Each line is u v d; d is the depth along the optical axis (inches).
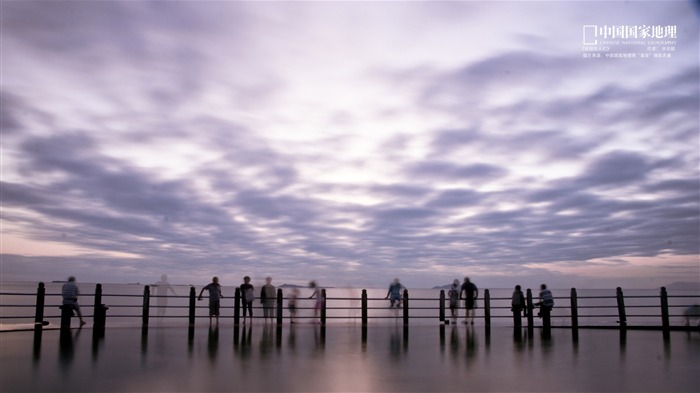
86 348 596.7
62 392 362.3
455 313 1119.6
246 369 462.3
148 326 898.7
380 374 442.3
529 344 677.3
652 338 765.9
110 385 386.3
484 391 374.9
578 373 452.1
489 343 687.7
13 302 3046.3
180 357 532.4
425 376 434.0
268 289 986.7
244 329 881.5
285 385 391.2
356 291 1059.3
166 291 944.9
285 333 809.5
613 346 657.0
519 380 417.7
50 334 753.0
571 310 945.5
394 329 911.7
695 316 934.4
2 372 438.9
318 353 574.2
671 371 463.5
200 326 922.7
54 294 842.8
